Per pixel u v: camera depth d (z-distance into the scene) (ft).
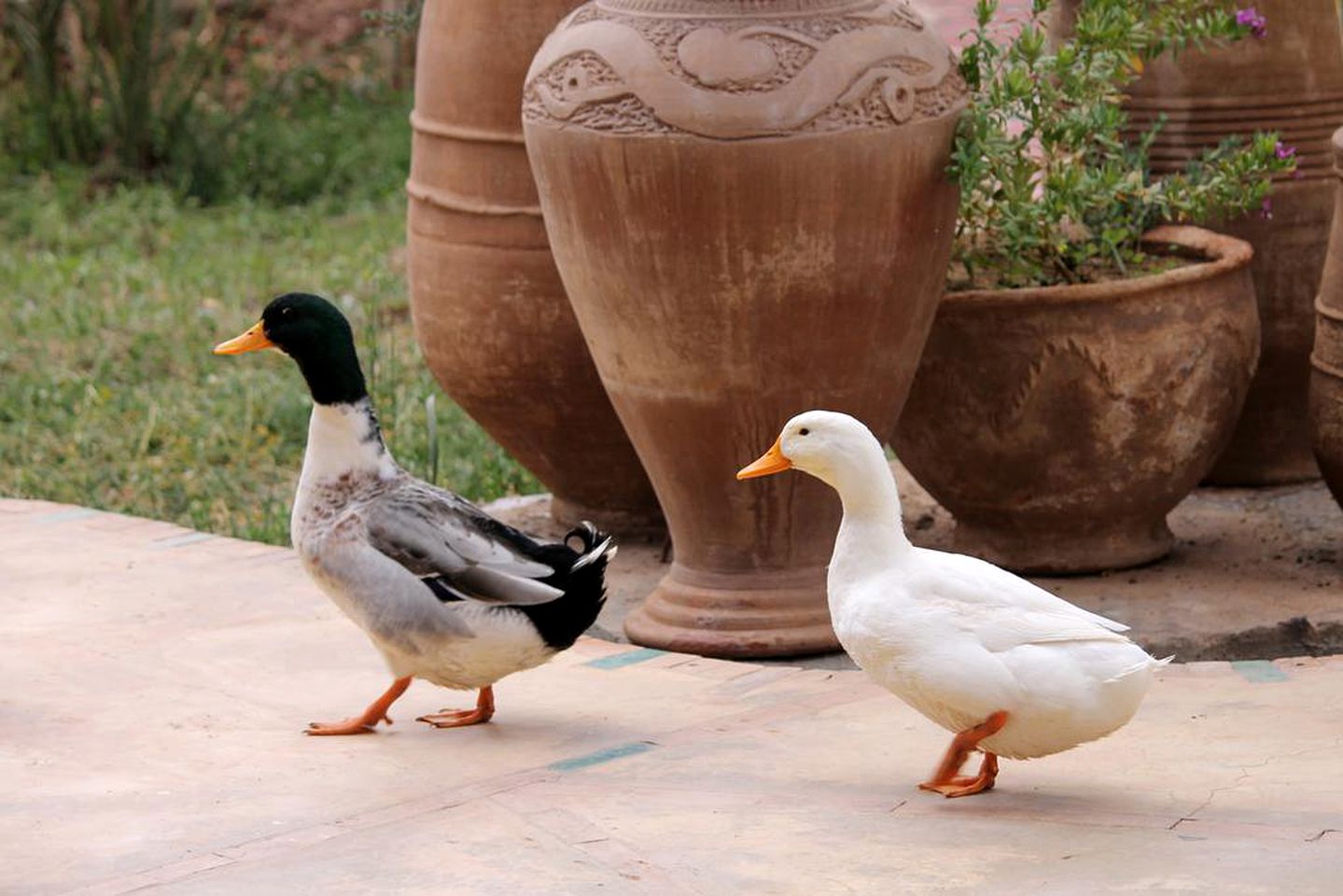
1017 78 22.20
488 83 24.77
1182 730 18.06
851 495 16.30
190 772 17.84
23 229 49.01
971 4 30.71
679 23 20.71
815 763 17.63
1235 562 24.82
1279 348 26.94
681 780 17.20
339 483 18.33
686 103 20.35
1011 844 15.12
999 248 24.62
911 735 18.37
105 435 34.17
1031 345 22.89
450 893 14.64
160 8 53.93
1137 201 25.14
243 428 34.47
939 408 23.48
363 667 21.29
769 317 21.01
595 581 17.85
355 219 49.62
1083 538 24.23
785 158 20.34
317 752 18.37
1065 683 15.34
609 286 21.49
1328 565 24.62
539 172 21.88
